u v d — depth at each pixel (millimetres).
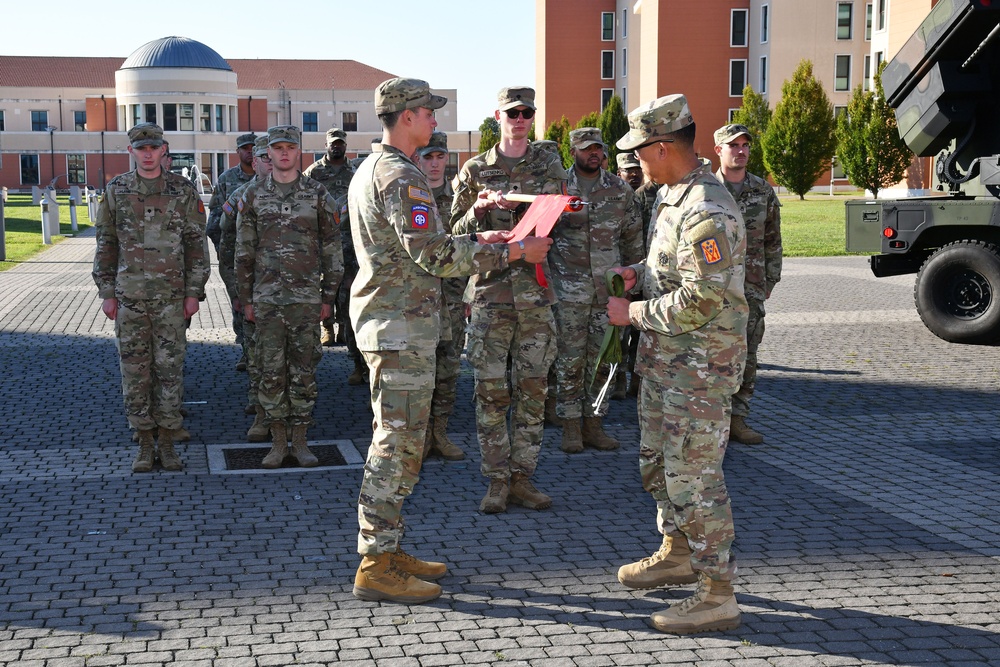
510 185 6383
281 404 7258
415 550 5562
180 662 4215
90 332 13102
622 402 9445
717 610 4543
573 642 4430
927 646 4387
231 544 5637
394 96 4879
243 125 86625
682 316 4383
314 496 6551
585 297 7391
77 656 4266
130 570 5230
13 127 84188
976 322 12227
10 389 9750
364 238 4895
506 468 6242
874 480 6910
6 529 5836
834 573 5215
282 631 4527
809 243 26234
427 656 4285
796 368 10992
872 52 47156
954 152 13000
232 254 9828
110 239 7047
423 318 4887
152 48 80625
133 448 7711
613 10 73312
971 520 6055
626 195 7477
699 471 4516
